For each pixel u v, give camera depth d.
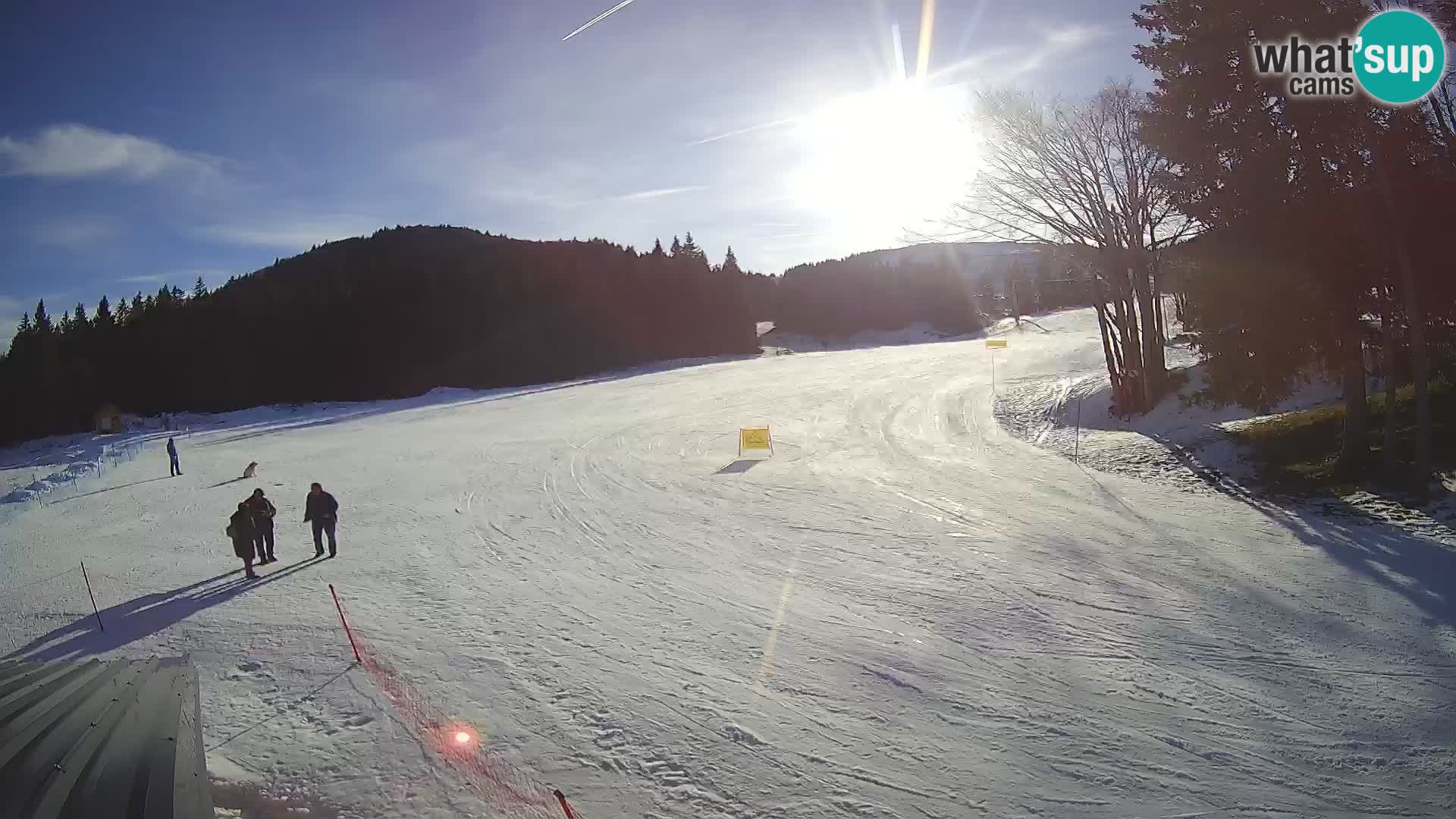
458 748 7.27
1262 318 15.20
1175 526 14.32
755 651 9.50
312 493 15.35
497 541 16.03
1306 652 8.84
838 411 35.84
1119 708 7.77
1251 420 21.52
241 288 78.00
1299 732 7.20
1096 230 26.02
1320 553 12.15
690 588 12.18
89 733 5.62
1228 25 15.14
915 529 15.27
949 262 101.69
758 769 6.81
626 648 9.73
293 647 10.20
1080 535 14.15
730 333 85.56
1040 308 94.50
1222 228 15.77
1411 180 13.83
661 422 35.81
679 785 6.59
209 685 9.05
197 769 5.36
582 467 25.27
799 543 14.66
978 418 30.62
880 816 6.11
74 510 23.27
